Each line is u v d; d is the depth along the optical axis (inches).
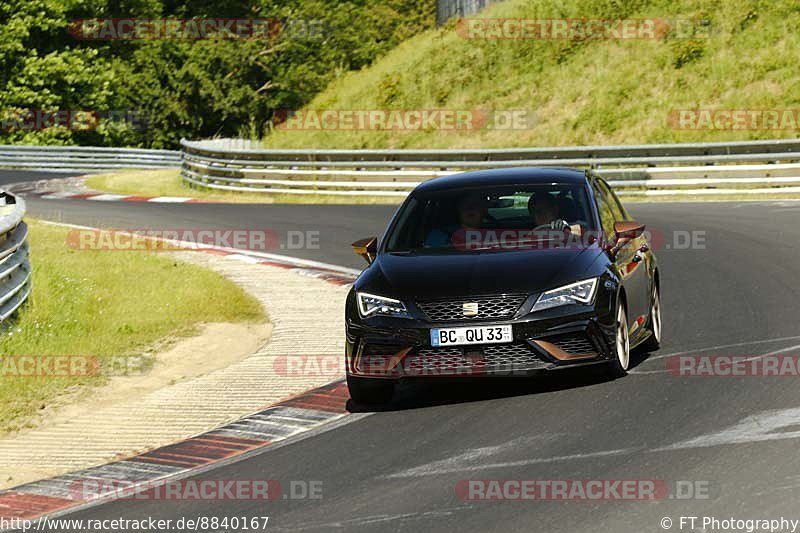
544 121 4298.7
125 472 1045.8
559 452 948.0
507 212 1278.3
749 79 4042.8
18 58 7298.2
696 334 1403.8
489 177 1350.9
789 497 789.2
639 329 1277.1
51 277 2030.0
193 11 7657.5
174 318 1775.3
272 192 3784.5
